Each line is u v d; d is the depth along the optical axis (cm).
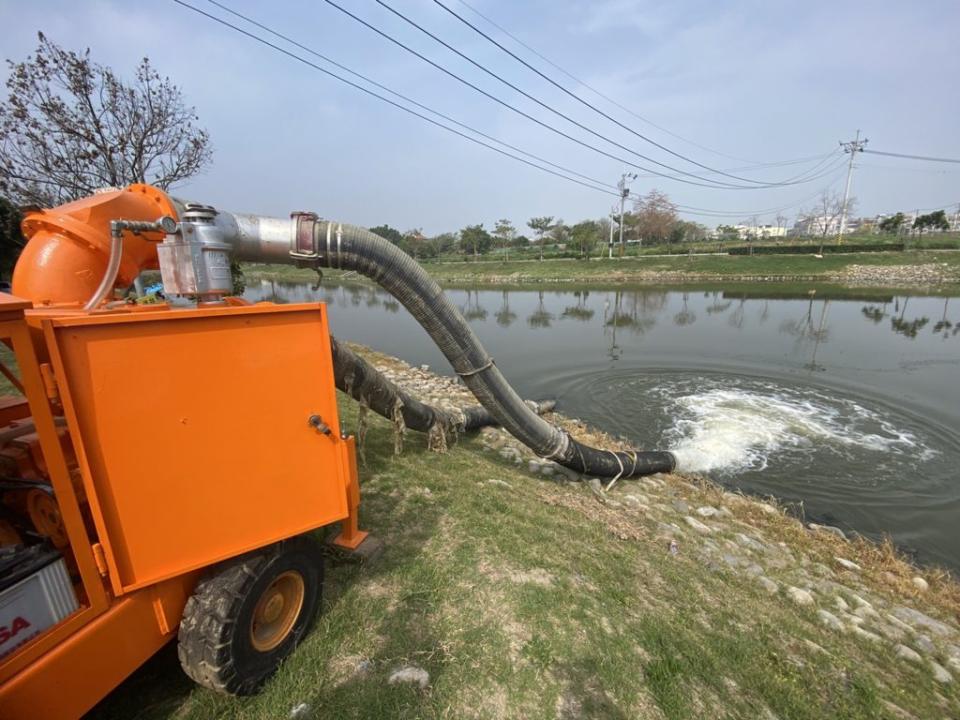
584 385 1600
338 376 596
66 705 217
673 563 552
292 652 321
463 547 462
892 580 636
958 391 1494
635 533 618
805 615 511
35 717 206
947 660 470
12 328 195
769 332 2395
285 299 4456
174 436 251
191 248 282
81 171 1131
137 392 237
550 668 331
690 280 4756
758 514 797
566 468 862
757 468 1019
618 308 3262
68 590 223
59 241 292
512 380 1662
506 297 4119
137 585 245
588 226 7088
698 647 389
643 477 918
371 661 323
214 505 270
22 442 258
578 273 5475
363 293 5219
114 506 235
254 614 283
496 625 364
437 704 297
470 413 996
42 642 209
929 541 781
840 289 3750
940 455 1080
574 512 639
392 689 304
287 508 302
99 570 233
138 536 244
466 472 693
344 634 342
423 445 793
